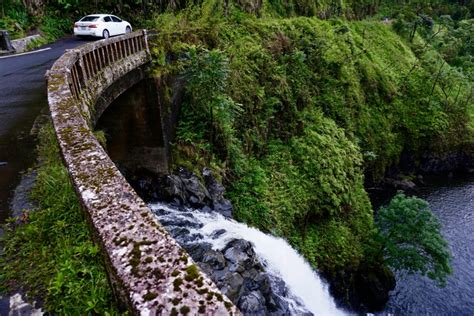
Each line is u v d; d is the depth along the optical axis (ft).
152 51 37.88
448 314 54.54
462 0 190.49
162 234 4.57
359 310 52.70
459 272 61.93
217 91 43.37
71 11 64.85
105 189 5.83
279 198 47.50
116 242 4.44
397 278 61.57
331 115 70.13
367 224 57.36
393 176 95.76
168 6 64.54
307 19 83.97
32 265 10.19
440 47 148.25
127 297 3.71
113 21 54.90
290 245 45.01
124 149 39.42
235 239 34.12
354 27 113.19
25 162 17.31
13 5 55.52
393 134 91.76
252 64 55.01
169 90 40.01
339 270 50.19
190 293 3.65
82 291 8.54
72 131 9.07
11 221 12.50
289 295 37.83
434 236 48.37
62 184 13.84
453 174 103.65
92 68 24.59
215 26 52.90
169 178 39.42
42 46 51.83
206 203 40.52
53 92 13.71
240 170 46.32
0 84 30.66
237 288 28.94
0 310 8.75
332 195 51.90
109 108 37.52
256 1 73.51
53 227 11.48
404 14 141.49
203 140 44.04
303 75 65.87
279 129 57.41
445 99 106.11
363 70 87.35
